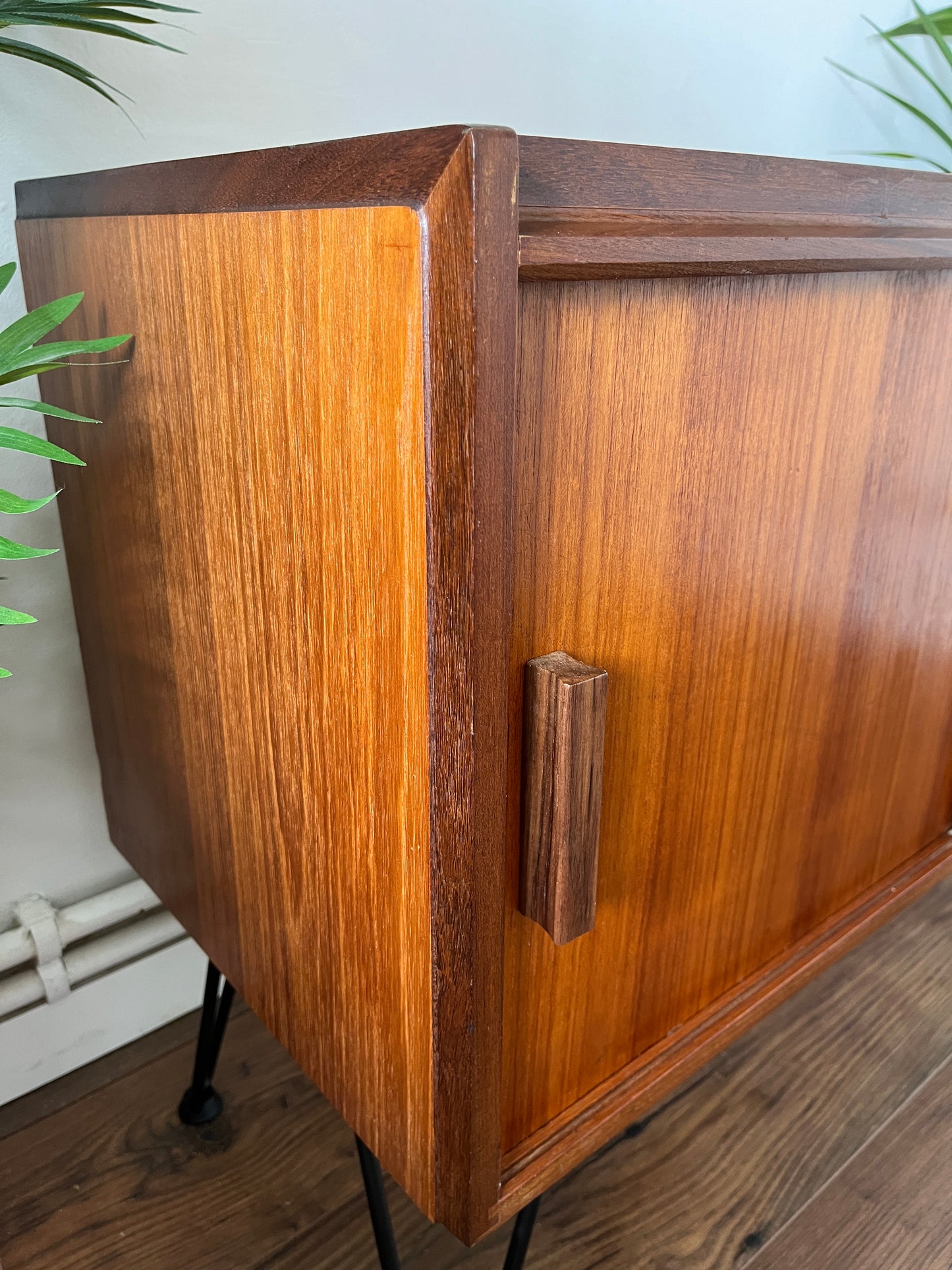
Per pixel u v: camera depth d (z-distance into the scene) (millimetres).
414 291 319
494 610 352
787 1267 718
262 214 386
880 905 723
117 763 771
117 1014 914
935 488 601
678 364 409
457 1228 468
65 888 878
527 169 316
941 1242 739
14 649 787
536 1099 509
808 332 463
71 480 682
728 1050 919
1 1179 792
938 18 1095
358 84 827
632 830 497
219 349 445
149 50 719
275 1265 726
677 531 445
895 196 465
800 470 496
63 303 461
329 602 417
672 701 485
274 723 495
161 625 603
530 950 465
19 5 473
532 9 908
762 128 1152
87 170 719
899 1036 939
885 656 635
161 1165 807
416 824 402
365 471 369
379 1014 474
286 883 533
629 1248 733
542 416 364
